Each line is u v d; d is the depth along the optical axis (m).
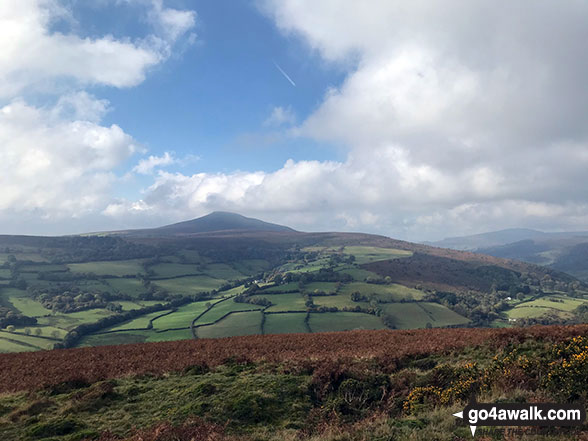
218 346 30.80
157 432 12.40
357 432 11.73
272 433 12.68
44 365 27.42
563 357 14.64
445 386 15.04
